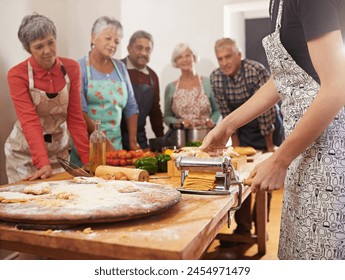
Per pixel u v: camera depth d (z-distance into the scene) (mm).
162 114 4090
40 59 2094
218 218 1061
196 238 867
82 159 2260
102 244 831
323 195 1199
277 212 3885
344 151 1188
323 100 1038
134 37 3447
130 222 971
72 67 2322
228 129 1508
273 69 1318
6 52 2635
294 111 1265
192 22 4383
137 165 1757
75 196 1092
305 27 1077
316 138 1113
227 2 4246
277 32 1233
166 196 1108
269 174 1107
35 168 2422
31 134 1936
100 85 2924
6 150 2445
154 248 790
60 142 2479
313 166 1215
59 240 869
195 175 1317
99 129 1747
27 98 2051
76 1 3438
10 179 2428
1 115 2598
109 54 2887
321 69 1049
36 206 993
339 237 1191
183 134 2496
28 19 2045
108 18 2859
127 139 3389
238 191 1325
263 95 1481
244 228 3006
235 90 3344
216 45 3203
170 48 4477
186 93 3773
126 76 3125
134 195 1122
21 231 904
